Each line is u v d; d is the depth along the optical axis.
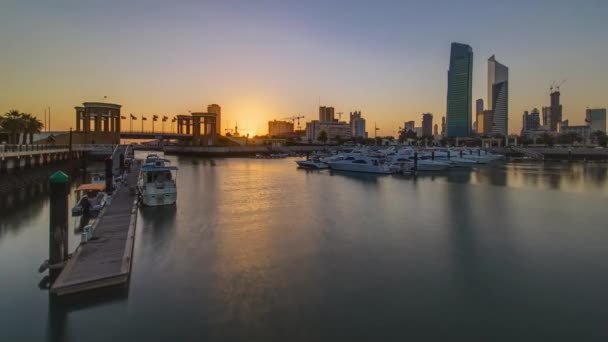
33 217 23.30
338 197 33.50
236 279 13.58
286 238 19.14
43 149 47.66
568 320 10.79
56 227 13.84
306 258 16.02
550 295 12.45
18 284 12.95
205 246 17.55
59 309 11.20
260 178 50.97
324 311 11.23
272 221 23.06
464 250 17.34
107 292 12.28
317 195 34.62
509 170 67.50
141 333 10.01
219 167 73.19
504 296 12.35
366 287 12.99
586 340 9.75
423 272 14.47
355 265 15.20
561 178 52.53
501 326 10.44
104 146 80.44
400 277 13.94
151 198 26.73
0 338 9.84
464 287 13.05
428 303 11.80
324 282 13.41
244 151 135.50
